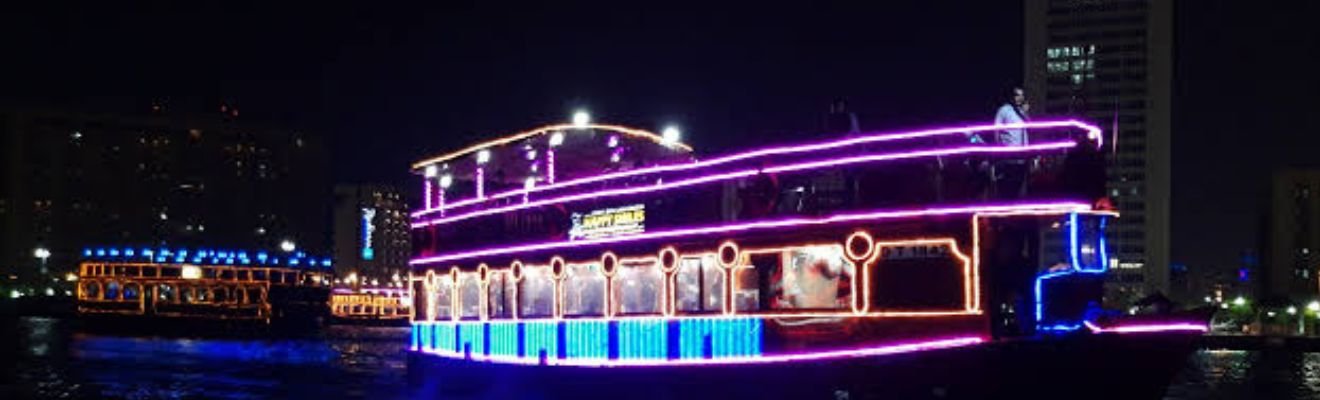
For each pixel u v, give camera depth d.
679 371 27.77
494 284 33.66
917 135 24.38
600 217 30.16
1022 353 23.53
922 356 24.12
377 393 44.00
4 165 187.12
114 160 193.50
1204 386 59.03
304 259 99.94
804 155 25.73
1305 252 190.62
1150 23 175.12
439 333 36.50
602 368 29.66
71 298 161.38
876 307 24.59
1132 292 172.88
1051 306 24.83
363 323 139.62
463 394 35.34
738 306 26.67
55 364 58.47
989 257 23.66
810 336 25.58
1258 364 83.50
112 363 59.69
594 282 30.02
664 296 28.16
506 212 33.38
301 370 56.31
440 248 36.75
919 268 24.23
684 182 27.97
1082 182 23.73
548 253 31.47
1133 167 174.88
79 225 189.75
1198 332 23.67
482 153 34.97
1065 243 24.78
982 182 24.08
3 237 185.25
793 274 25.83
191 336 93.38
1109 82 175.75
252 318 94.56
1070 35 177.12
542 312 31.69
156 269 94.56
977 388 23.84
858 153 25.00
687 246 27.69
